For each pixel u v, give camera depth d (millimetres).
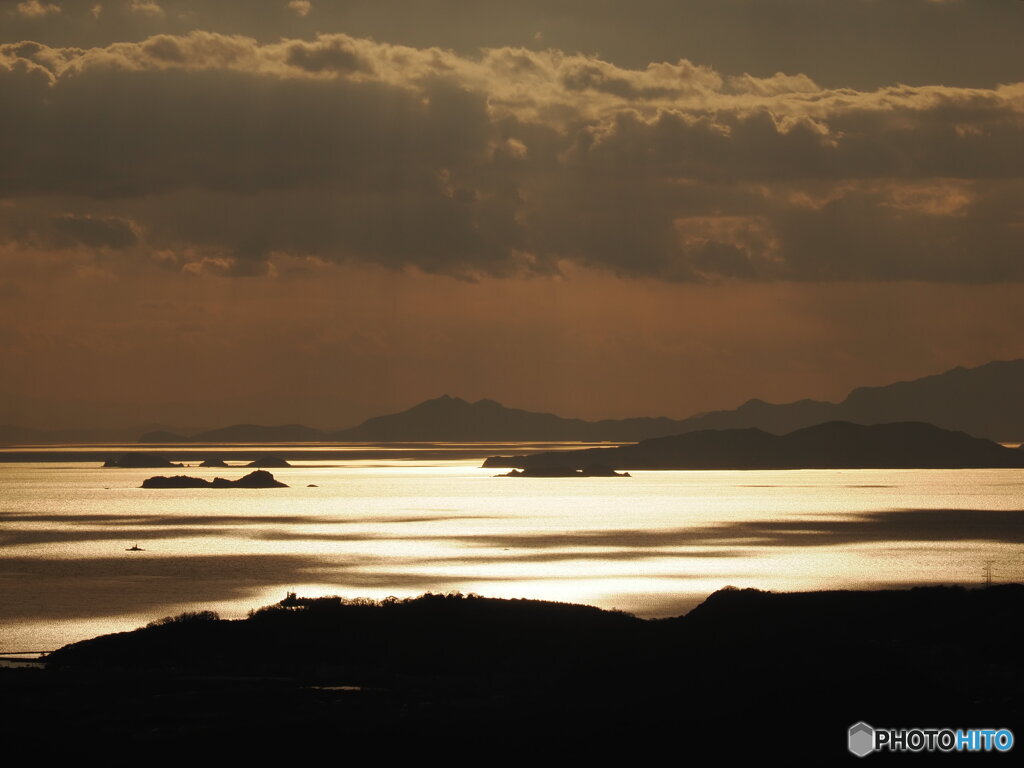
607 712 117625
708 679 123938
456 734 114188
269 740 113500
